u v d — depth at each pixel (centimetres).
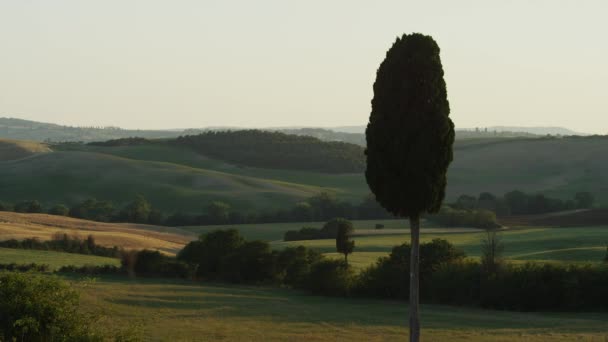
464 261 6259
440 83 2331
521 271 5872
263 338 4156
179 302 5481
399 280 6241
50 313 1969
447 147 2342
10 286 1992
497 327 4681
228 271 7206
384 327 4669
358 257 8700
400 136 2330
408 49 2322
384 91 2356
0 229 8981
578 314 5519
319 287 6456
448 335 4312
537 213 14188
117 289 5788
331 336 4278
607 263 6166
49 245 8256
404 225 12925
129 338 2012
